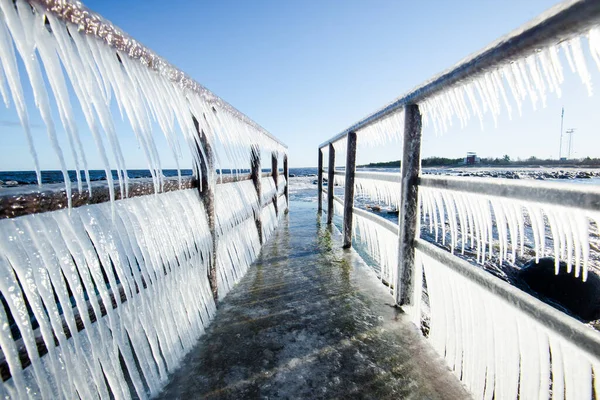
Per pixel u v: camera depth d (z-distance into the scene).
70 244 1.08
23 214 0.90
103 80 1.13
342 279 2.94
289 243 4.49
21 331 0.90
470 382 1.42
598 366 0.81
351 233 4.17
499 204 1.19
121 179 1.22
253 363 1.66
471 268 1.38
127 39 1.23
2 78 0.82
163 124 1.49
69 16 0.98
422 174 2.03
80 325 1.11
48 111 0.93
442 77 1.45
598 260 5.62
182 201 1.89
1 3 0.81
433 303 1.79
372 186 3.15
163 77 1.51
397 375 1.55
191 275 1.94
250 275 3.09
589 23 0.79
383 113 2.40
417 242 2.08
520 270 5.52
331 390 1.45
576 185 0.84
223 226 2.65
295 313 2.23
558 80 0.95
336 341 1.86
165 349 1.58
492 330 1.27
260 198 4.21
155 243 1.57
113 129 1.18
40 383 0.94
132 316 1.36
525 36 0.95
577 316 4.59
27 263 0.93
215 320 2.14
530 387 1.07
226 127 2.52
